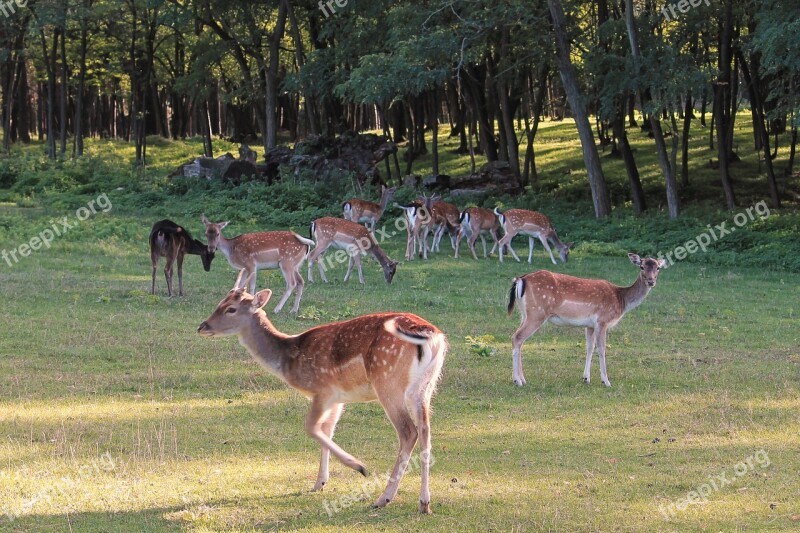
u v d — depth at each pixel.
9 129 44.91
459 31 27.14
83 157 36.75
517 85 35.44
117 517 6.32
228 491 6.91
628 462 7.83
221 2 36.38
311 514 6.45
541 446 8.30
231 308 7.00
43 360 11.20
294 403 9.69
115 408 9.29
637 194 30.14
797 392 10.30
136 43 43.69
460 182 32.06
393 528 6.20
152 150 45.88
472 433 8.73
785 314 15.58
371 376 6.57
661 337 13.61
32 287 15.91
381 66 26.95
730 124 35.97
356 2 30.44
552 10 27.52
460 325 14.09
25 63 49.16
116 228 23.17
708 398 10.07
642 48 27.05
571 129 48.72
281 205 27.91
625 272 20.08
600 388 10.62
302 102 50.69
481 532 6.15
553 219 27.73
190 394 9.98
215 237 15.01
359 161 32.22
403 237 25.89
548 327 14.35
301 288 15.20
